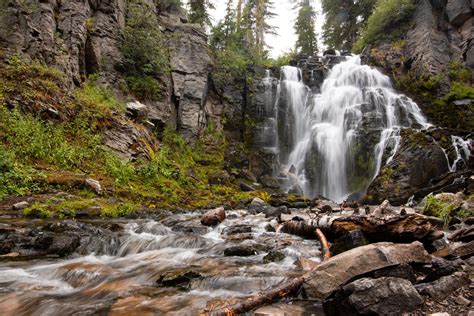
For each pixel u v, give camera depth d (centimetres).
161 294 432
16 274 513
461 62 2259
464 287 360
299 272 494
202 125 2034
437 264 422
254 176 1970
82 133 1290
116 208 977
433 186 1373
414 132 1705
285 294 383
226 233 805
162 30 2122
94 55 1662
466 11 2298
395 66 2461
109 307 392
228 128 2192
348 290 335
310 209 1225
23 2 1378
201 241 712
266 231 820
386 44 2630
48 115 1241
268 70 2472
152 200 1189
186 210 1177
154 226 835
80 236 671
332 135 2075
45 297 430
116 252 654
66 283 487
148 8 2023
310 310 355
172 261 584
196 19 2622
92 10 1750
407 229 557
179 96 1973
